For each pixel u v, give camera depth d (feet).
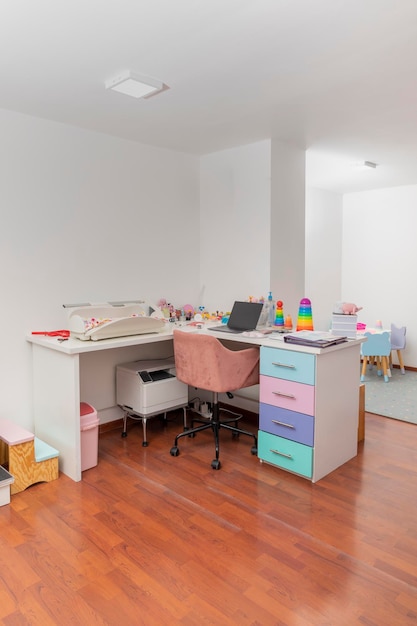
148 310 10.98
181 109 8.82
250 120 9.52
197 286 12.94
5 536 6.59
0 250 8.91
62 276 9.87
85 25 5.74
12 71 7.09
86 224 10.22
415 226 17.28
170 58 6.66
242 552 6.24
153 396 10.16
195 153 12.25
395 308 18.04
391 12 5.47
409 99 8.36
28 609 5.23
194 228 12.69
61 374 8.48
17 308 9.23
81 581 5.67
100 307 9.86
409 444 10.15
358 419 9.73
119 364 11.05
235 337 9.49
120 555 6.17
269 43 6.23
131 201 11.07
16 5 5.27
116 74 7.23
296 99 8.33
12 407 9.28
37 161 9.30
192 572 5.84
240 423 11.68
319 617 5.09
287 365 8.37
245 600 5.35
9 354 9.18
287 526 6.86
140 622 5.03
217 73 7.19
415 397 13.93
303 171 11.98
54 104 8.52
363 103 8.55
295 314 12.00
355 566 5.94
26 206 9.20
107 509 7.34
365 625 4.98
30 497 7.72
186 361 9.31
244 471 8.75
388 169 14.35
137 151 11.11
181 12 5.45
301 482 8.29
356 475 8.57
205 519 7.06
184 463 9.13
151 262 11.64
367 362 17.60
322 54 6.56
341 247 19.43
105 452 9.70
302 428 8.25
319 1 5.23
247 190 11.50
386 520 7.04
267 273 11.23
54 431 8.86
